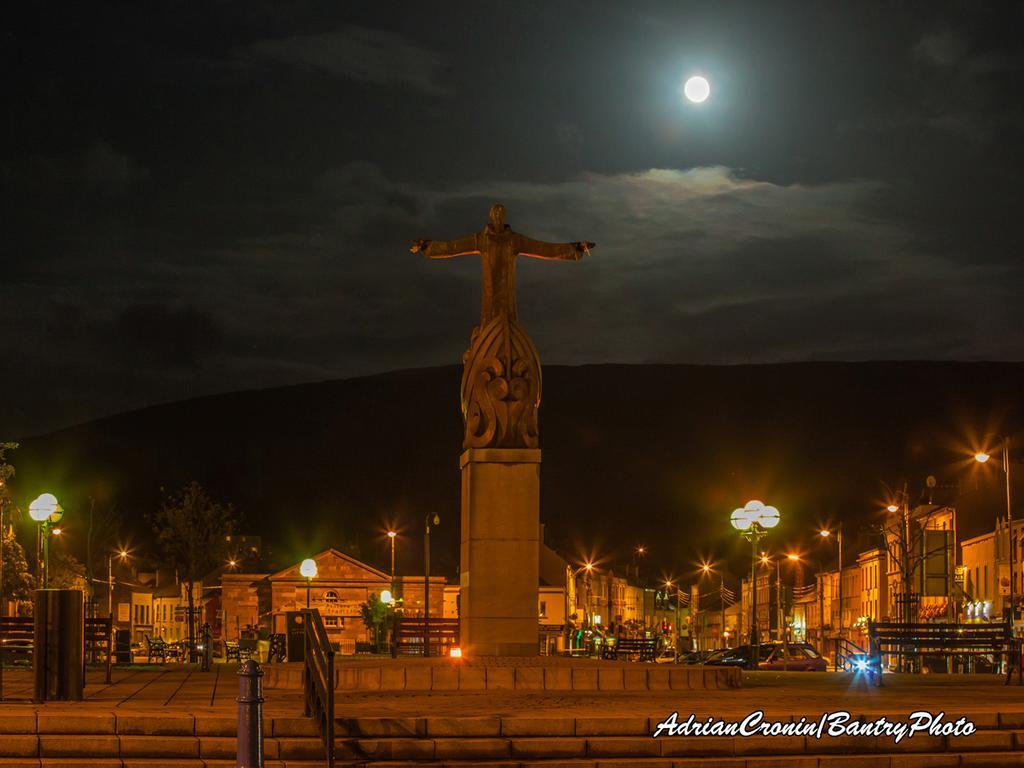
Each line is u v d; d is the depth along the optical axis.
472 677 23.50
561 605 113.69
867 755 17.41
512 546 25.78
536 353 26.36
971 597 86.75
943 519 93.31
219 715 17.36
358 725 17.19
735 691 23.78
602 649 50.28
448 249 26.81
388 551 121.81
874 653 28.12
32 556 80.88
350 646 105.75
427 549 64.69
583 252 26.88
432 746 16.91
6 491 53.59
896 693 23.75
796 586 138.88
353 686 23.56
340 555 107.19
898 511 90.69
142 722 17.16
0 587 21.98
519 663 24.31
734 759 17.06
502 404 26.06
